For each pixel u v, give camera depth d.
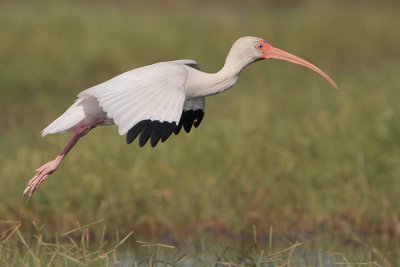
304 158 14.70
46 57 25.17
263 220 13.72
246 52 11.07
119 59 25.89
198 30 30.58
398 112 15.38
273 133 15.69
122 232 13.35
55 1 35.66
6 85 22.97
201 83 10.73
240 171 14.34
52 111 20.75
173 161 14.45
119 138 15.35
